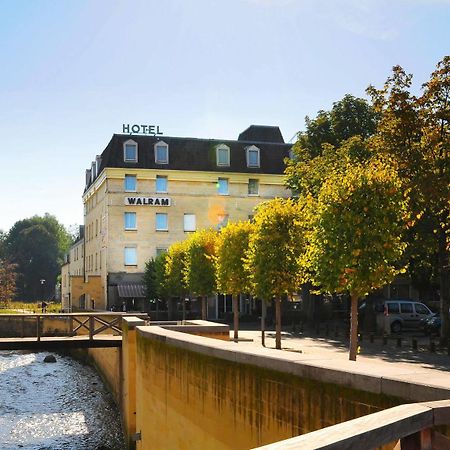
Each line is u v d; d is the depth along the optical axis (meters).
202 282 37.03
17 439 22.02
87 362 41.78
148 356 15.49
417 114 24.30
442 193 22.92
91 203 61.31
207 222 53.19
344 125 39.88
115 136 52.50
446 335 25.53
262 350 8.87
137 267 51.41
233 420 8.93
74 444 21.23
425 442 3.04
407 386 5.13
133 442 19.64
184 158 53.34
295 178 40.25
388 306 34.88
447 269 25.75
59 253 133.00
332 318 47.91
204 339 11.87
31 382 34.47
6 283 99.56
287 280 21.72
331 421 6.29
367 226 15.70
